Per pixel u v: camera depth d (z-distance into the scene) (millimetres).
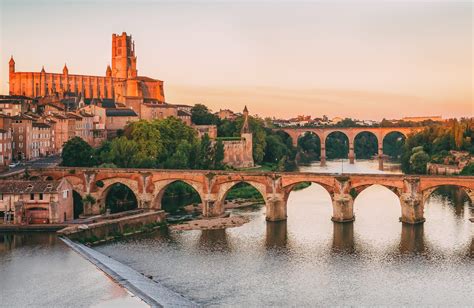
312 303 122312
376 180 195750
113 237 180250
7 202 180750
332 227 190500
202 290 130375
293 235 180625
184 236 182000
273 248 165750
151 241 176250
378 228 187875
